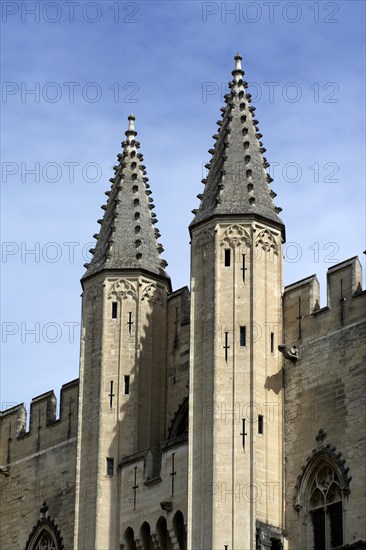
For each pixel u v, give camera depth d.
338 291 74.38
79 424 79.88
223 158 79.38
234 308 75.56
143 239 83.12
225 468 72.81
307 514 72.25
